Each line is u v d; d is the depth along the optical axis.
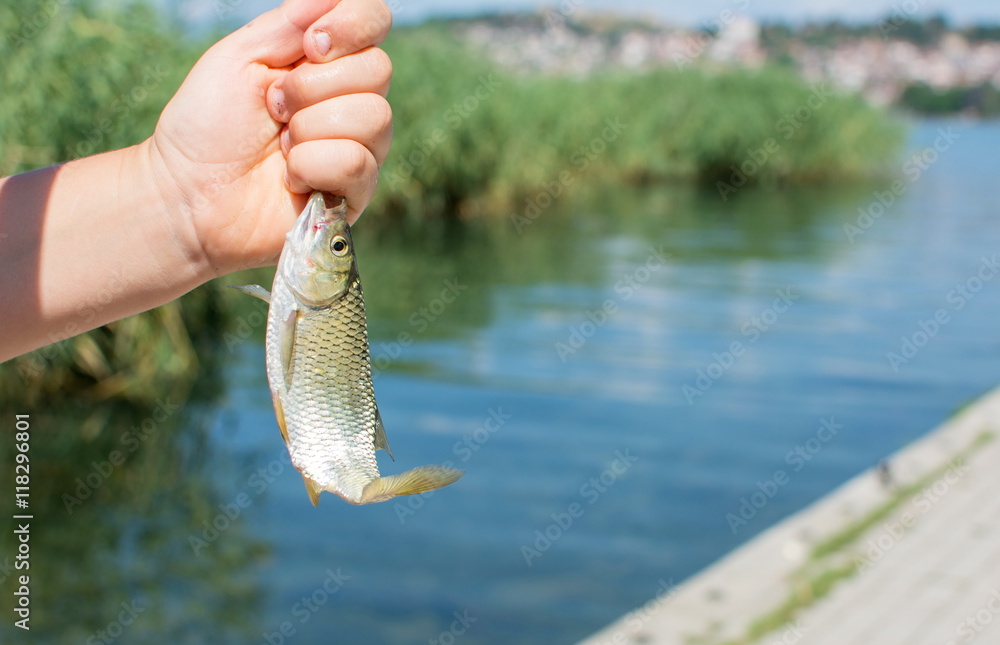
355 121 0.50
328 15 0.50
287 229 0.52
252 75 0.51
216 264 0.52
